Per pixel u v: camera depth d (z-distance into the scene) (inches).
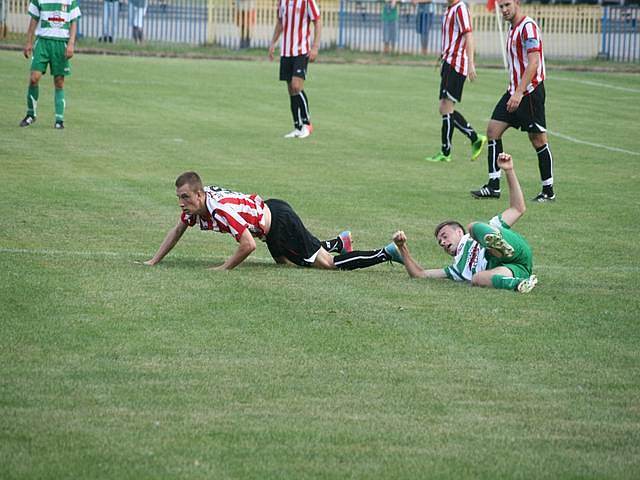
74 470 615.2
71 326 889.5
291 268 1148.5
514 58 1679.4
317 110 2849.4
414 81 3683.6
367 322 932.0
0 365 789.2
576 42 4864.7
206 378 776.9
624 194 1759.4
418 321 941.2
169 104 2807.6
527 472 629.9
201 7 4741.6
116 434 669.9
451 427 697.6
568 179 1914.4
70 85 3061.0
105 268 1100.5
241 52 4515.3
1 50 4013.3
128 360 811.4
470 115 2829.7
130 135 2234.3
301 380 778.8
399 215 1507.1
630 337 910.4
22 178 1673.2
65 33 2239.2
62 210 1434.5
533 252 1291.8
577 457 653.3
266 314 945.5
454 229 1114.1
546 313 981.2
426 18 4790.8
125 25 4756.4
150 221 1387.8
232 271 1113.4
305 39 2313.0
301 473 619.8
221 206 1091.9
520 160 2127.2
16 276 1047.6
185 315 933.8
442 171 1955.0
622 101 3284.9
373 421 704.4
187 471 617.6
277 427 688.4
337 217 1475.1
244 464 629.9
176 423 690.8
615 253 1293.1
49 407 711.7
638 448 670.5
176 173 1788.9
